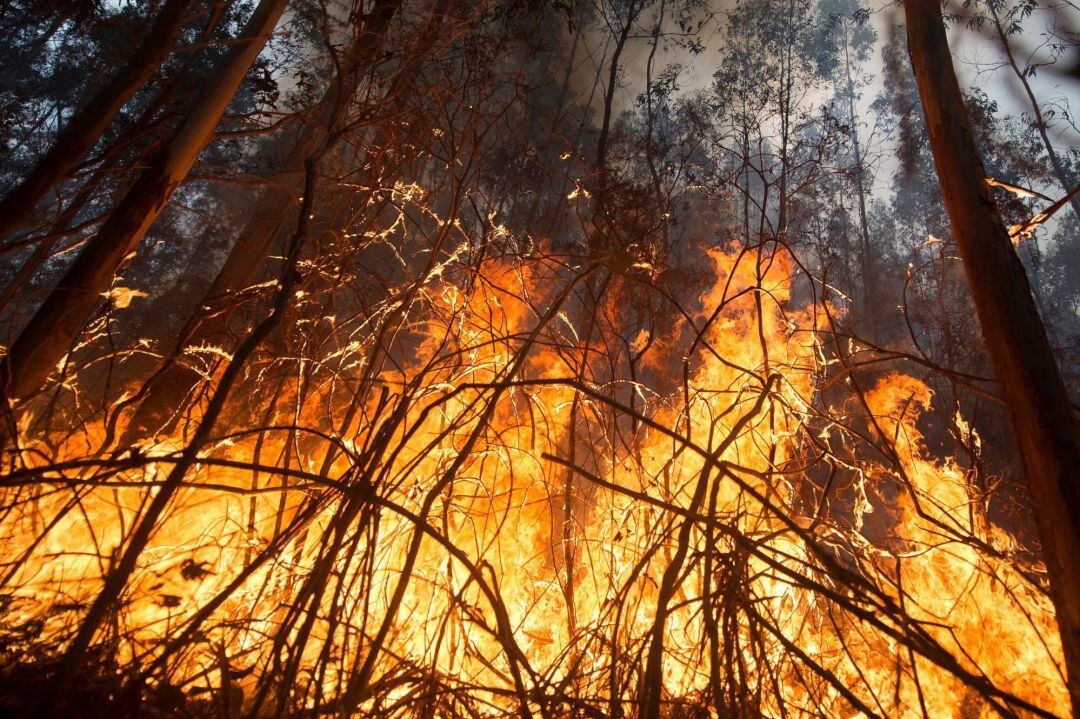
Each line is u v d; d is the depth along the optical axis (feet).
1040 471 6.01
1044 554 5.91
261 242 15.30
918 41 8.52
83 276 8.30
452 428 6.00
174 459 4.29
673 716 5.28
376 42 11.55
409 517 4.69
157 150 10.25
